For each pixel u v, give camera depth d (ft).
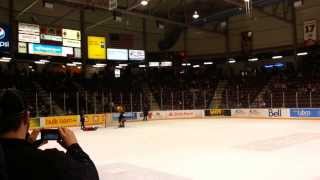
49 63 93.15
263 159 31.14
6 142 4.99
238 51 101.45
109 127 73.51
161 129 63.77
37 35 78.28
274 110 83.92
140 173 26.84
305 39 88.79
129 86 99.09
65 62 86.17
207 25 103.55
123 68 103.76
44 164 4.89
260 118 86.12
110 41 91.97
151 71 105.91
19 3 79.36
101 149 40.52
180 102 96.53
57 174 4.89
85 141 48.88
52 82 89.15
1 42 72.79
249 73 99.50
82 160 5.33
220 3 91.04
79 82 92.58
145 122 84.79
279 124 67.05
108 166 29.94
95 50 88.84
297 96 82.02
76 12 90.38
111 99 86.63
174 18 98.68
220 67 107.04
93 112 86.07
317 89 80.89
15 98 5.11
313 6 87.30
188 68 106.52
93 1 76.64
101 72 100.22
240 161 30.45
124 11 76.79
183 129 62.34
